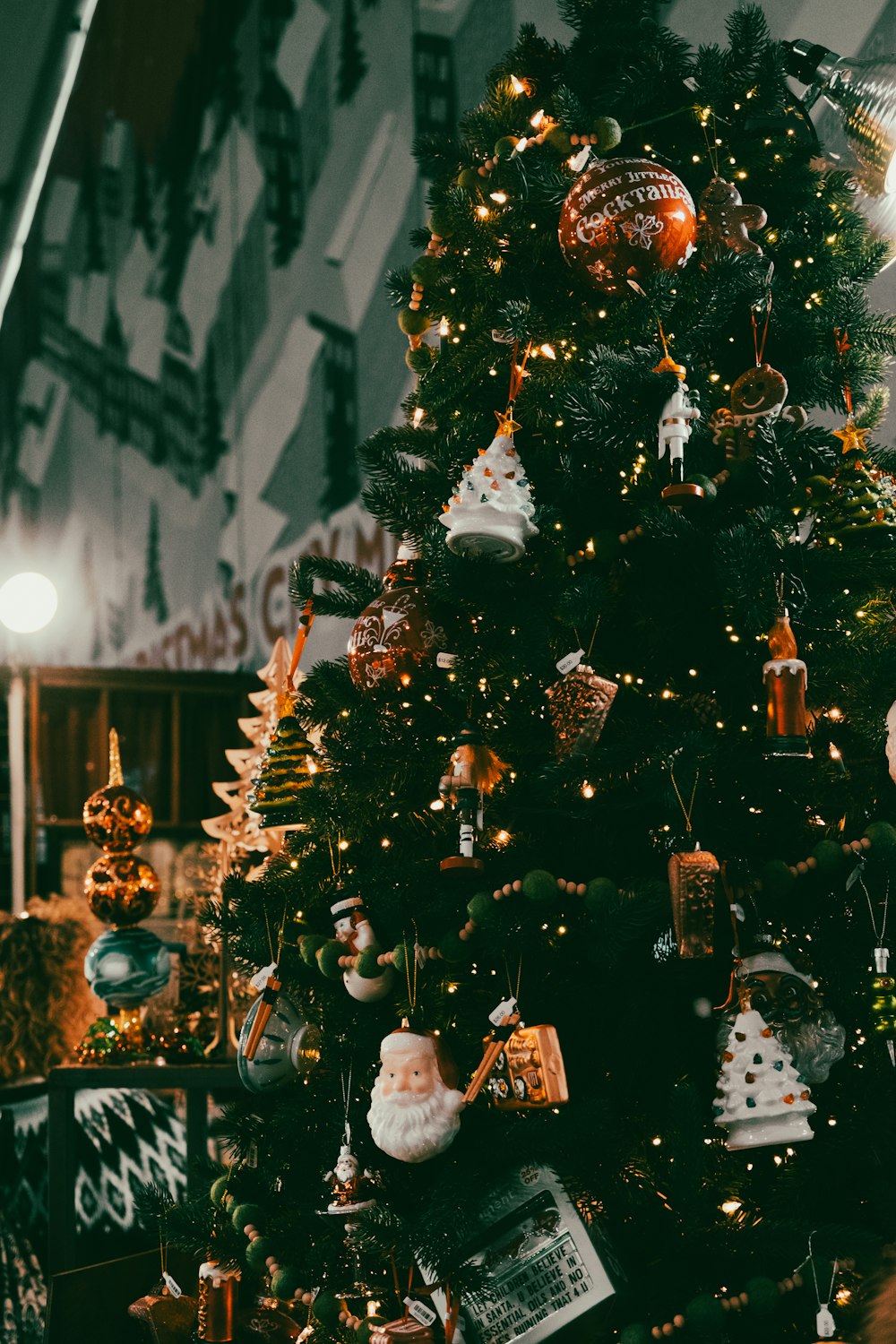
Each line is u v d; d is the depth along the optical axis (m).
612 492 1.59
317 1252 1.54
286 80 4.12
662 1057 1.51
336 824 1.62
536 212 1.66
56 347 5.80
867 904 1.46
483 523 1.47
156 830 3.17
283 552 4.02
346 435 3.72
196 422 4.57
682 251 1.54
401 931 1.57
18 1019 2.83
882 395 1.85
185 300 4.70
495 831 1.57
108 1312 2.08
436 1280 1.42
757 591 1.37
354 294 3.71
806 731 1.41
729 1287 1.38
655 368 1.46
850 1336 1.33
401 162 3.53
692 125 1.75
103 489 5.28
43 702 3.60
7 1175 2.74
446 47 3.38
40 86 5.80
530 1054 1.39
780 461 1.49
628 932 1.36
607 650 1.59
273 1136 1.75
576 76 1.71
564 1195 1.45
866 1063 1.48
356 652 1.68
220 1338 1.85
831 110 2.10
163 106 4.93
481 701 1.57
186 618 4.61
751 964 1.44
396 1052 1.46
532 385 1.56
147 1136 2.65
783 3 2.50
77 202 5.67
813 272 1.67
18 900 3.46
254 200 4.27
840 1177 1.43
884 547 1.53
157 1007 2.68
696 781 1.38
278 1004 1.80
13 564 6.13
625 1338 1.31
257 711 3.56
